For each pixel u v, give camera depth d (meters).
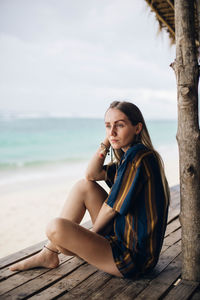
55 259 2.26
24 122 47.38
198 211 1.99
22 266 2.23
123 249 2.02
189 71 1.91
